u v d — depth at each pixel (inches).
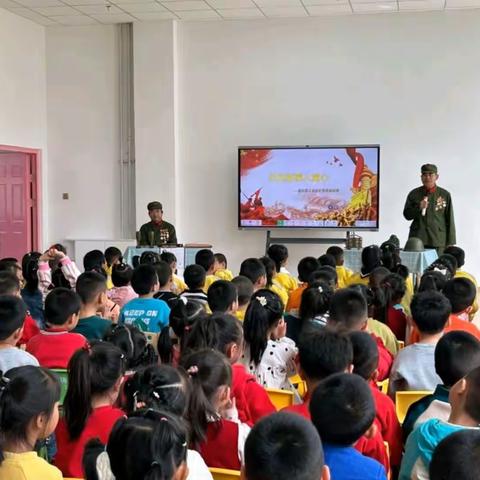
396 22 329.7
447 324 110.3
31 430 66.1
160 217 303.0
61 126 366.0
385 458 75.7
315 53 338.6
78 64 361.4
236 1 310.5
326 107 339.3
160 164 350.0
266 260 193.3
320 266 191.8
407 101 331.6
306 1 309.1
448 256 216.1
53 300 114.2
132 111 357.7
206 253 207.6
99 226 366.3
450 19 324.2
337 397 61.6
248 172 340.5
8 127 337.4
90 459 56.5
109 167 363.3
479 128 325.4
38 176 362.3
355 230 332.5
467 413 64.7
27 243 361.1
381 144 335.3
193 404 72.6
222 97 349.1
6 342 105.7
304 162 334.6
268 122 345.7
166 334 110.7
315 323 129.0
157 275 155.5
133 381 72.5
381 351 117.6
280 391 101.3
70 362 79.2
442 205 280.2
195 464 63.7
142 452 49.1
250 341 112.2
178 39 350.3
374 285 156.0
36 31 356.5
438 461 46.1
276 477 45.9
